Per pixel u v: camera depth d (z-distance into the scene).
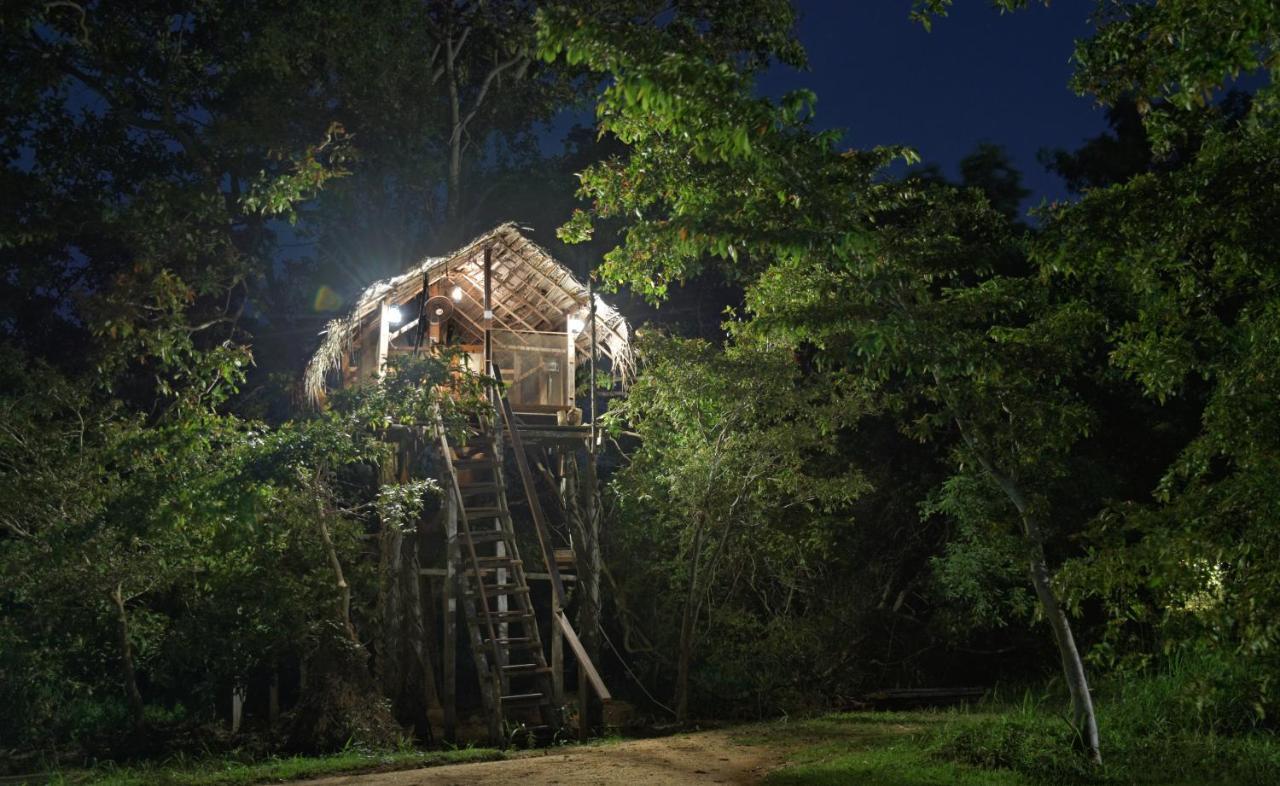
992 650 18.64
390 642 15.70
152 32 21.12
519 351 17.81
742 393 14.66
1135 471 18.86
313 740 13.74
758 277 17.34
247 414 20.19
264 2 20.75
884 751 10.71
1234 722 10.70
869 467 19.23
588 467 17.19
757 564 17.83
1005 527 9.96
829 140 8.62
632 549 18.12
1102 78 8.84
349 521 15.84
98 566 13.18
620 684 18.09
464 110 25.98
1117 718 11.09
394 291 16.48
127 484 13.40
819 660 17.28
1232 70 6.93
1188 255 8.71
